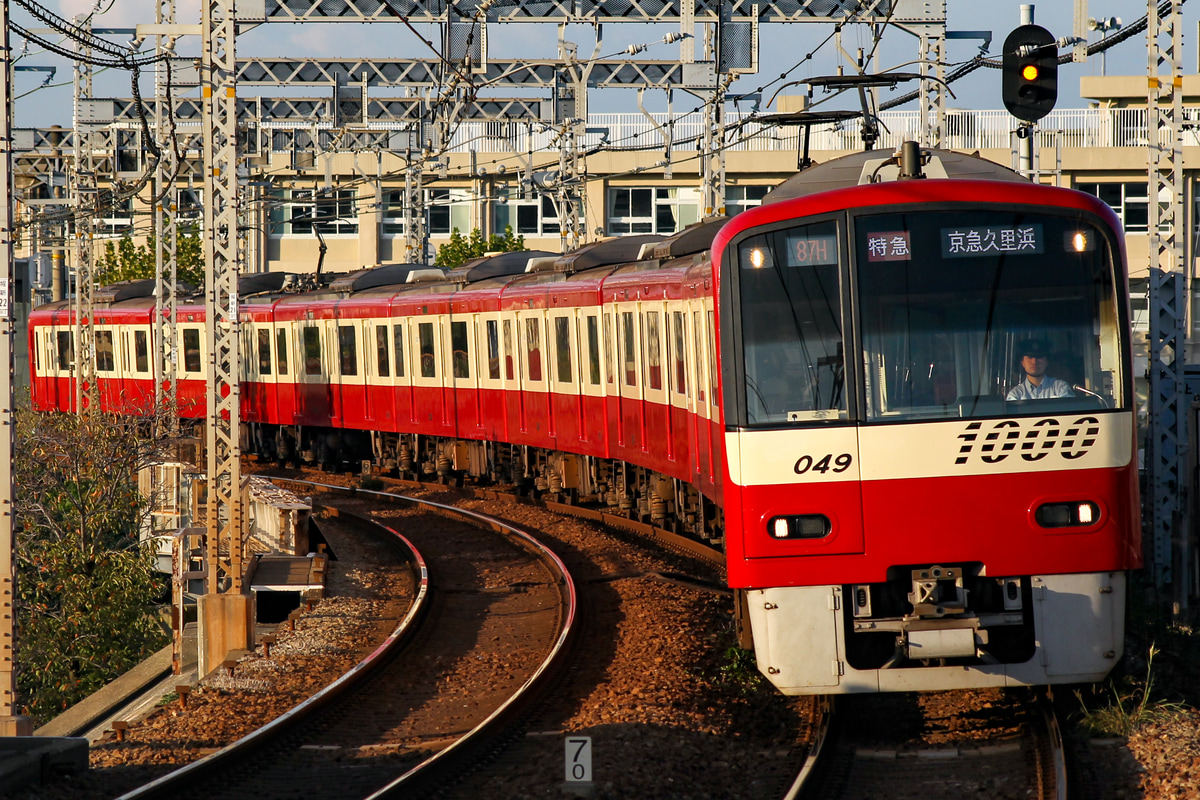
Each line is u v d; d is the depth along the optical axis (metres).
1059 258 32.56
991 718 34.72
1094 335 32.44
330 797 31.98
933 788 29.59
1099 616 32.34
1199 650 40.47
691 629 46.88
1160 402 50.47
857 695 37.31
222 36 53.41
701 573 59.22
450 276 93.62
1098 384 32.34
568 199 122.38
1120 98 179.75
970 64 73.19
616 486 73.88
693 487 59.88
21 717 35.22
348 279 104.69
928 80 75.31
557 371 75.44
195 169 129.12
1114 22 70.88
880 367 32.53
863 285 32.66
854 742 33.25
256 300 117.19
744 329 33.03
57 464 90.00
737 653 41.72
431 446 98.25
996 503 32.28
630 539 69.12
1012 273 32.56
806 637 32.62
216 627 51.69
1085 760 30.23
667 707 36.41
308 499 72.12
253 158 133.00
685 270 52.91
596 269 71.94
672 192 182.38
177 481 89.94
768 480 32.62
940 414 32.34
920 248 32.69
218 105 53.56
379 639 51.34
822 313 32.78
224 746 37.41
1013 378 32.44
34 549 85.62
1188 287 54.47
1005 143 162.50
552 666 42.72
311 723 38.66
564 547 68.50
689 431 54.03
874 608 33.03
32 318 152.25
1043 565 32.25
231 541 52.88
